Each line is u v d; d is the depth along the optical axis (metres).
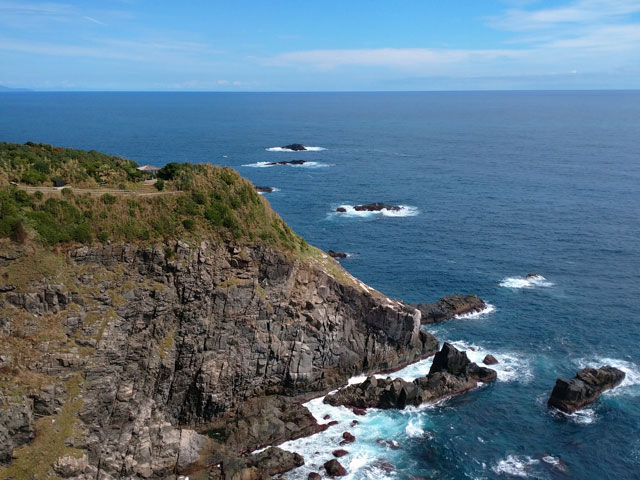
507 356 76.94
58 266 49.56
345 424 61.72
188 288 56.66
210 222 60.47
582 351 77.75
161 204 59.47
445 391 67.31
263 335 62.81
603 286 100.31
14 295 46.56
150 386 54.12
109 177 67.12
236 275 61.12
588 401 65.44
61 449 43.56
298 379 65.75
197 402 59.25
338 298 69.88
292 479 52.56
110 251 52.94
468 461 55.91
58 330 47.81
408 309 74.06
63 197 55.09
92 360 48.81
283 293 64.81
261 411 61.41
